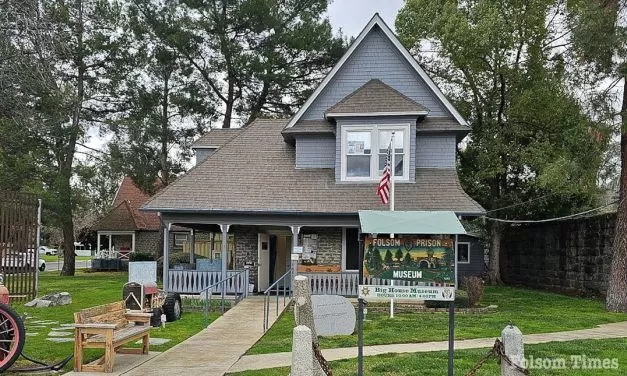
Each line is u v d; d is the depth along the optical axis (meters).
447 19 25.56
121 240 44.16
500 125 26.83
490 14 24.36
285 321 14.40
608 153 17.94
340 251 20.41
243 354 10.23
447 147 20.19
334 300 12.45
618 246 17.31
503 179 27.83
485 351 10.22
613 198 24.27
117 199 44.41
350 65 20.92
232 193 19.44
